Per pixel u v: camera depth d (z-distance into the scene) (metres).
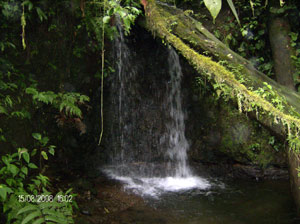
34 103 3.31
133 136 5.64
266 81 3.00
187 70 5.24
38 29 3.14
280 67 4.07
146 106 5.75
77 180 4.12
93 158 5.15
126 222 3.22
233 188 4.41
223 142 5.02
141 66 5.64
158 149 5.64
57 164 4.33
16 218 2.23
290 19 4.26
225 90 2.62
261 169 4.77
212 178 4.98
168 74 5.57
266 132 4.73
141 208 3.66
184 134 5.45
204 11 5.05
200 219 3.34
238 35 4.80
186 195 4.18
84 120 4.89
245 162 4.89
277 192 4.10
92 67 4.62
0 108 2.64
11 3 2.62
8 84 2.78
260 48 4.70
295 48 4.16
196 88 5.21
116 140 5.46
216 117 5.09
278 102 2.71
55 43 3.51
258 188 4.32
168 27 2.94
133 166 5.41
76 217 3.10
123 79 5.39
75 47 3.99
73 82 4.20
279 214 3.38
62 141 4.45
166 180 4.93
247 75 2.95
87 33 4.11
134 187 4.49
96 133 5.18
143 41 5.44
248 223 3.21
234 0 4.78
